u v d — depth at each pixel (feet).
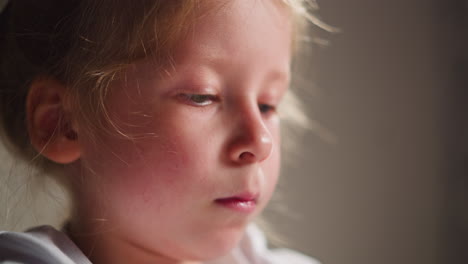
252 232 2.49
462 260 3.01
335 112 2.84
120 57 1.94
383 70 2.89
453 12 2.95
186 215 1.96
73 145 2.01
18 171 2.12
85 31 1.97
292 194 2.84
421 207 3.02
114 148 1.95
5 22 2.12
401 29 2.90
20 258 1.92
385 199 2.97
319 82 2.78
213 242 1.99
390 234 2.99
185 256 2.01
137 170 1.95
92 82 1.96
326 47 2.79
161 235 1.99
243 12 1.95
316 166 2.85
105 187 1.98
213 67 1.94
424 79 2.96
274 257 2.49
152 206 1.96
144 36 1.93
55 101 2.01
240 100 1.96
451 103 3.00
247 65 1.96
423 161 3.00
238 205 1.98
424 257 3.01
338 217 2.90
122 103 1.94
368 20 2.86
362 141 2.90
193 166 1.94
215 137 1.95
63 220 2.13
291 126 2.77
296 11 2.13
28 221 2.15
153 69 1.93
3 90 2.10
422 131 2.97
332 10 2.80
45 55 2.03
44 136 2.03
